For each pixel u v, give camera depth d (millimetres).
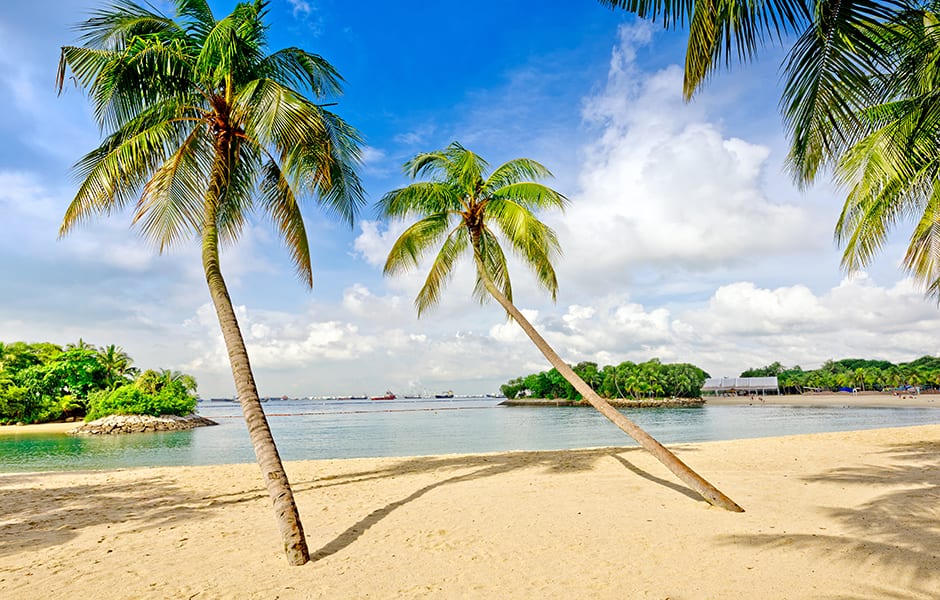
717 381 142125
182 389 59594
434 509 7531
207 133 9305
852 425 42250
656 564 4898
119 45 8852
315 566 5234
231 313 7531
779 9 4711
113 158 8094
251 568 5223
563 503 7629
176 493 9984
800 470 9938
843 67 4738
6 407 52562
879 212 9945
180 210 9438
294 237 10250
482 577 4750
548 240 13062
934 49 6098
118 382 60312
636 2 5262
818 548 5121
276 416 104125
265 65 9602
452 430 47625
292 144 8242
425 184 12641
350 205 10859
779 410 80188
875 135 8125
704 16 4680
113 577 5051
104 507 8711
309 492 9617
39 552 5980
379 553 5582
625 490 8516
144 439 39969
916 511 6289
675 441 30438
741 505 7215
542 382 138875
